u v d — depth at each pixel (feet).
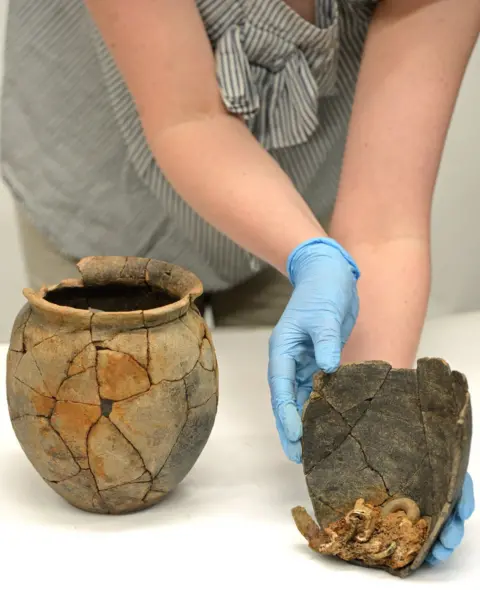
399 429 2.41
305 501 2.73
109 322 2.41
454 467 2.13
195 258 4.33
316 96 3.48
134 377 2.41
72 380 2.40
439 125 3.26
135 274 2.81
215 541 2.49
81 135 4.11
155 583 2.28
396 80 3.26
